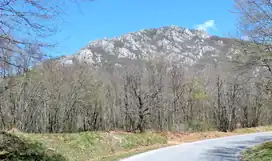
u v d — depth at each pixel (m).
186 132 39.22
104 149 18.86
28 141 13.17
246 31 13.77
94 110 43.56
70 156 14.88
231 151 18.73
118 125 49.69
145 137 25.55
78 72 39.88
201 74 52.25
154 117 44.66
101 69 53.12
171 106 46.88
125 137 22.66
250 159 13.84
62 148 15.42
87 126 45.06
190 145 24.09
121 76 49.31
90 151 17.31
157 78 41.69
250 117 53.88
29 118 32.53
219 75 49.06
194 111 51.91
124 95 45.03
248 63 11.35
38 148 12.59
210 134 36.94
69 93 39.25
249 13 11.07
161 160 14.52
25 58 6.20
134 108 39.41
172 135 33.84
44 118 37.19
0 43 5.79
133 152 19.22
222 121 49.59
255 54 10.92
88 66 41.88
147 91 38.88
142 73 40.50
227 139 30.02
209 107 53.19
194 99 48.88
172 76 46.56
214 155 16.61
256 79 12.77
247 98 52.12
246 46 11.11
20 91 28.33
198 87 48.66
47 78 32.69
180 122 46.09
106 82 50.09
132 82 39.06
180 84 46.94
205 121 47.84
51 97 36.19
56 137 17.11
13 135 12.75
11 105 28.75
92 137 19.23
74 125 42.47
